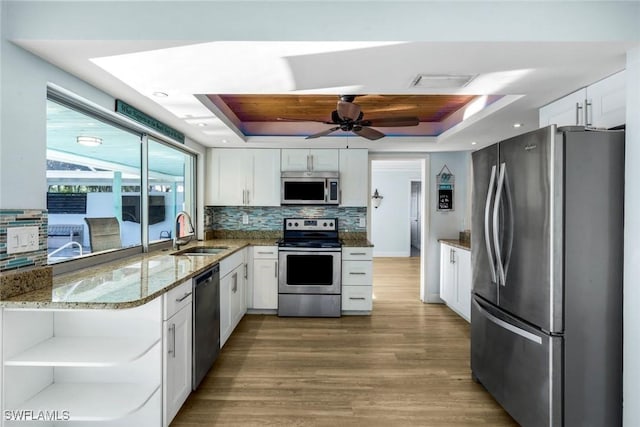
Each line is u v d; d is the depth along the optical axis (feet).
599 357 5.98
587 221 5.96
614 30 5.49
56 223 7.78
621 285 5.98
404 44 5.58
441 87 7.40
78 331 6.49
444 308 15.05
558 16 5.50
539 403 6.24
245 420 7.13
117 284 6.55
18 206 5.68
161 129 10.43
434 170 16.06
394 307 15.17
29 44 5.57
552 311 5.98
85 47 5.67
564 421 5.98
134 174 10.32
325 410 7.49
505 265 7.14
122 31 5.48
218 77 6.82
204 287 8.50
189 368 7.69
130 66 6.36
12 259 5.62
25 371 5.87
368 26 5.50
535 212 6.32
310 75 6.75
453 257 14.23
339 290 13.76
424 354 10.33
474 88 7.49
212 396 7.99
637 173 5.66
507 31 5.48
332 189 14.56
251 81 7.04
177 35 5.49
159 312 6.37
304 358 9.99
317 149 14.85
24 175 5.78
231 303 11.52
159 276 7.25
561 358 5.97
